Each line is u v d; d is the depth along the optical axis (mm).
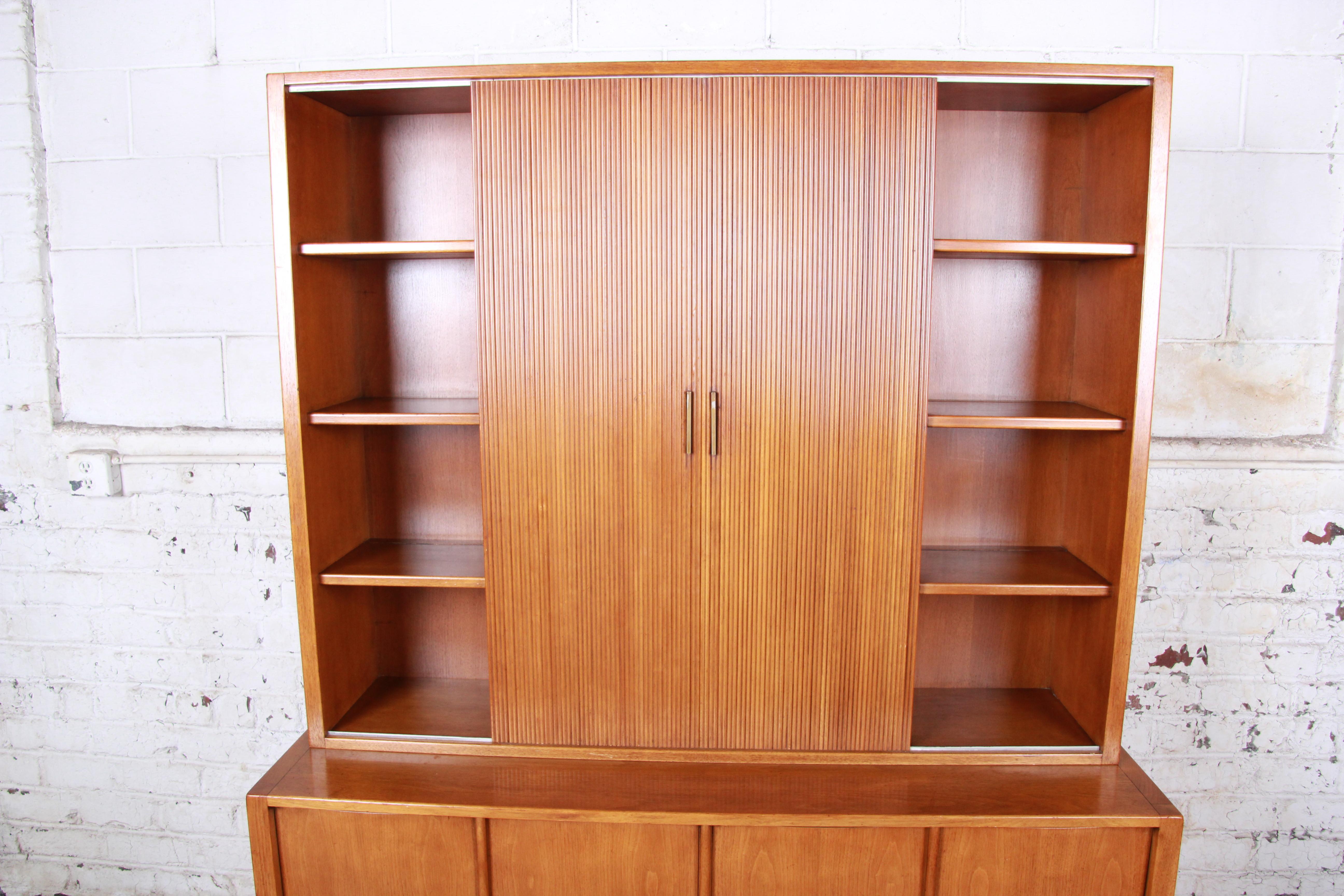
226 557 2139
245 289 2057
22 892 2277
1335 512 2002
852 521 1624
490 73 1548
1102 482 1701
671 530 1638
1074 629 1844
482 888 1626
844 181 1544
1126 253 1547
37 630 2186
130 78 2014
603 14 1935
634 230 1566
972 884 1585
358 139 1897
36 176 2035
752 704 1687
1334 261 1948
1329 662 2053
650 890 1612
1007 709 1883
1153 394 1554
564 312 1593
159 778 2223
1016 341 1887
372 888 1646
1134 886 1580
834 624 1655
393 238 1921
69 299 2086
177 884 2252
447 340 1947
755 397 1594
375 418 1654
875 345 1578
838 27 1919
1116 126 1653
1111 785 1635
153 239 2057
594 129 1549
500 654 1700
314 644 1720
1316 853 2111
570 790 1618
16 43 1998
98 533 2146
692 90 1533
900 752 1695
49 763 2232
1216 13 1891
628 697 1697
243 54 1993
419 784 1637
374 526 2021
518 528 1657
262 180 2021
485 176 1574
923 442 1602
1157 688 2074
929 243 1553
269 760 2199
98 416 2121
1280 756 2088
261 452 2078
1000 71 1520
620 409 1609
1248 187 1931
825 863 1588
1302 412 1991
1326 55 1896
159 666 2184
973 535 1951
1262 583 2031
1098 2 1896
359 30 1973
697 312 1579
